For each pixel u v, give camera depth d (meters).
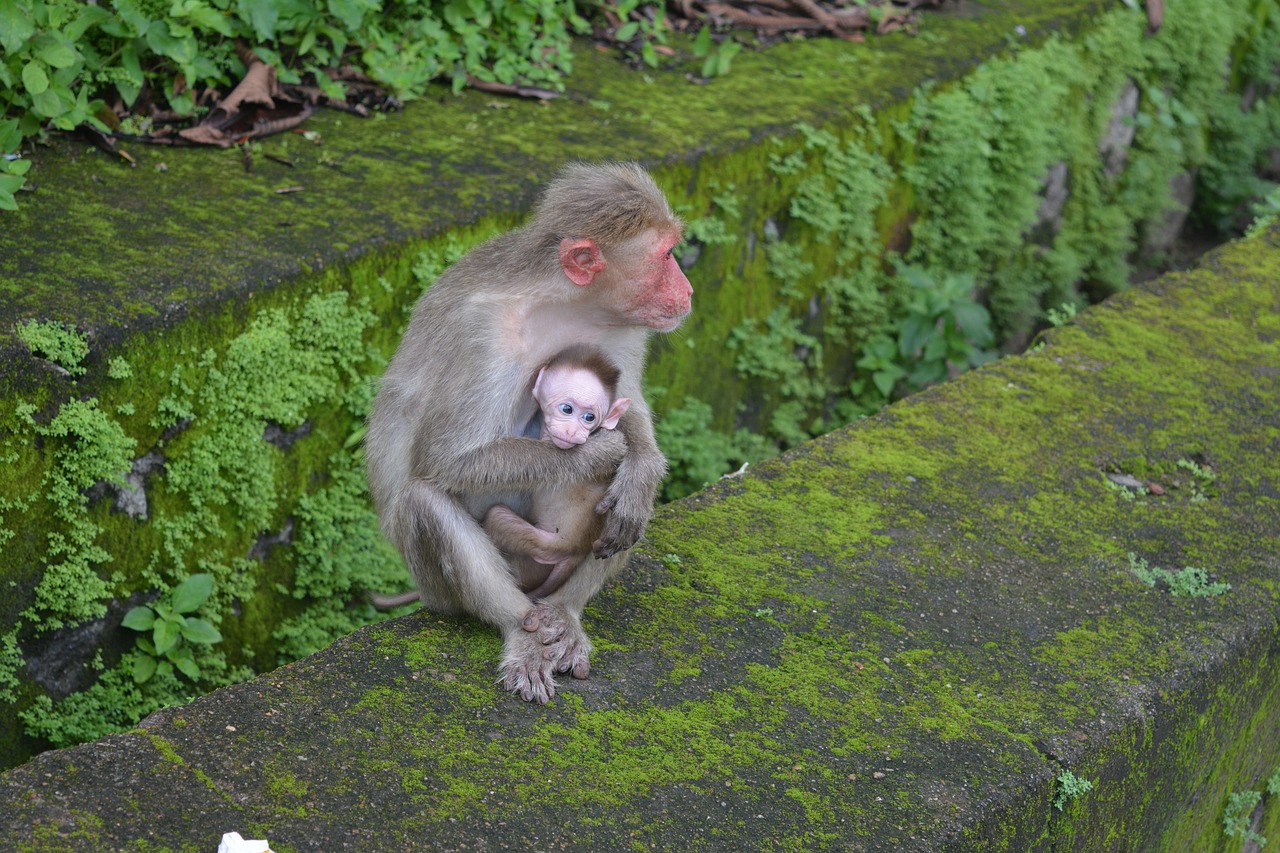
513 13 7.85
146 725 3.38
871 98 8.04
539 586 4.08
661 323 3.94
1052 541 4.65
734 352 7.45
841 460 4.99
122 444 4.82
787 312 7.68
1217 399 5.69
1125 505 4.91
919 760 3.57
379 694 3.61
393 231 5.81
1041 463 5.11
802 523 4.59
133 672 5.05
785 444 7.85
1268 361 6.05
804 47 8.74
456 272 4.08
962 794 3.46
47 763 3.20
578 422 3.73
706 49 8.41
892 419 5.30
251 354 5.21
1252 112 11.75
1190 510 4.93
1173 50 10.52
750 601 4.17
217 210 5.80
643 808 3.31
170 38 6.38
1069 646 4.11
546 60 7.89
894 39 8.99
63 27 6.15
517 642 3.77
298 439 5.54
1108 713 3.83
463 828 3.18
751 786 3.42
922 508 4.75
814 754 3.55
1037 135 8.90
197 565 5.23
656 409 6.98
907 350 8.02
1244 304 6.59
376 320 5.74
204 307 5.07
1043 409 5.48
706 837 3.24
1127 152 10.39
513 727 3.54
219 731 3.39
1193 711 4.06
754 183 7.33
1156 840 4.15
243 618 5.44
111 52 6.48
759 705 3.72
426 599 4.01
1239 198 11.36
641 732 3.57
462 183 6.36
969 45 9.00
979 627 4.16
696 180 7.02
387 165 6.47
